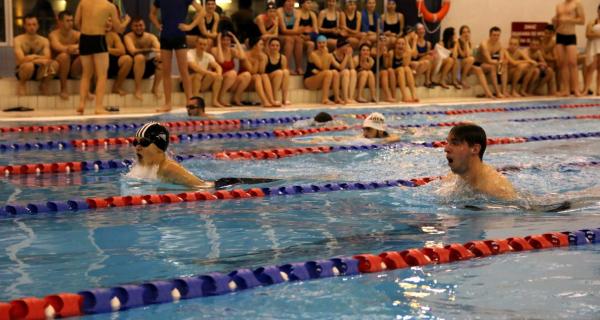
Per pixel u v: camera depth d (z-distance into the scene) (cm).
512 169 804
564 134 1109
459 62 1842
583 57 1950
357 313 369
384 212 608
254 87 1570
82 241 510
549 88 1922
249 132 1106
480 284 417
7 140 1015
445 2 1806
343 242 509
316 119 1215
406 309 376
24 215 595
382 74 1680
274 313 370
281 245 501
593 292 403
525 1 2078
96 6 1291
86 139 1024
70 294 378
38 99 1393
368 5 1755
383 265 447
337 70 1625
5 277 426
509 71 1856
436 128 1193
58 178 757
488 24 2061
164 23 1370
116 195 669
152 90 1497
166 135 738
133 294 385
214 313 371
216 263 456
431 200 653
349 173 788
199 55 1485
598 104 1653
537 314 369
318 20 1695
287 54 1642
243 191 682
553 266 453
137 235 528
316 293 400
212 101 1512
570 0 1838
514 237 523
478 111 1503
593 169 807
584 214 599
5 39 1536
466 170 647
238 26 1630
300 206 633
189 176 720
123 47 1445
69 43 1414
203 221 573
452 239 519
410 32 1750
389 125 1248
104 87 1331
